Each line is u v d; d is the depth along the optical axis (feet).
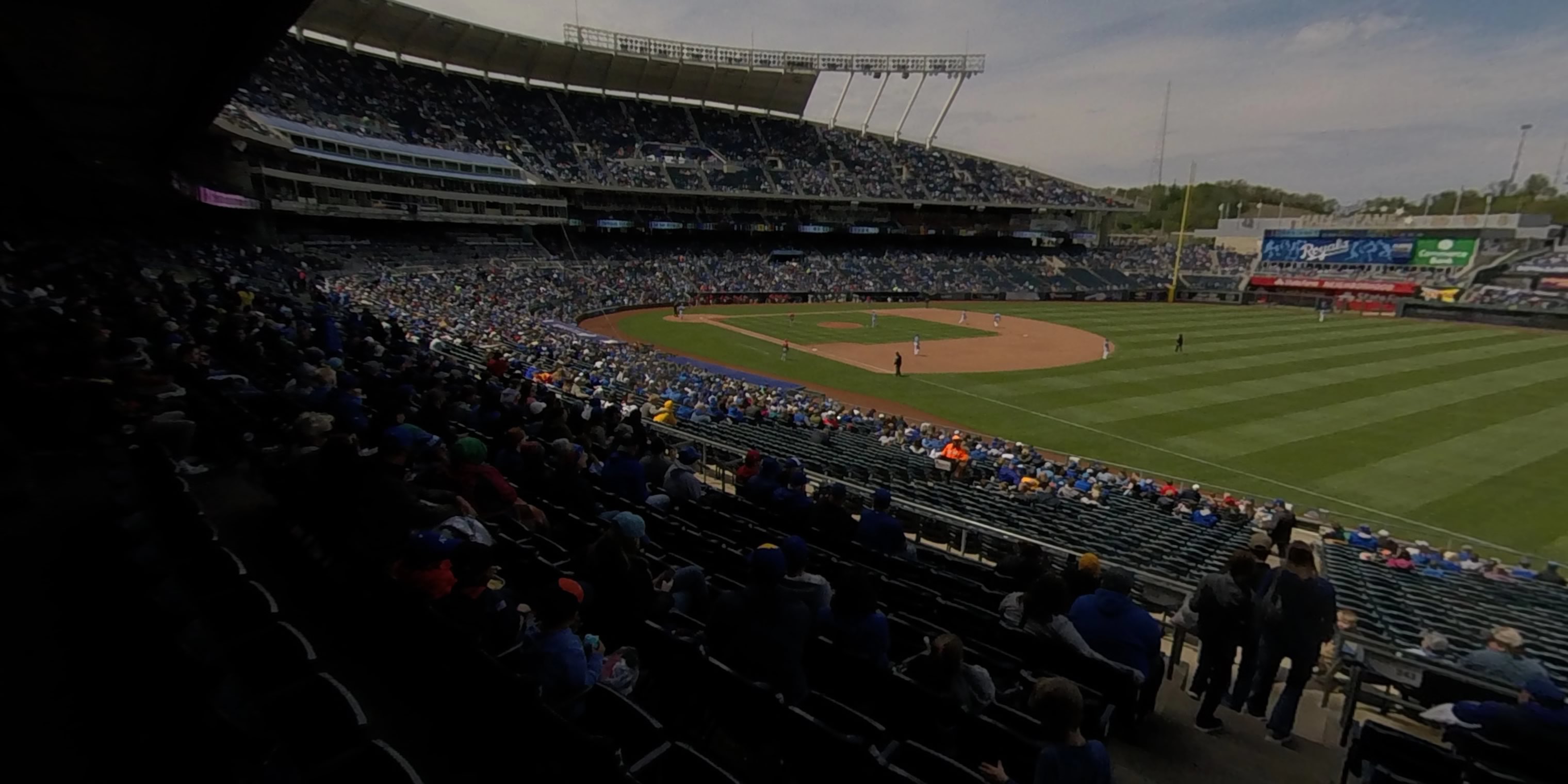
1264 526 58.85
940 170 346.13
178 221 150.71
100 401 31.76
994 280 311.06
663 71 296.51
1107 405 117.29
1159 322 231.71
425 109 242.58
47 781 13.02
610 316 221.05
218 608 17.97
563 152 269.23
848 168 327.26
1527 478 83.20
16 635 17.44
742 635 18.48
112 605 17.24
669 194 287.07
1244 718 24.56
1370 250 296.71
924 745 18.19
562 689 16.67
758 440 70.79
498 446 38.09
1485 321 242.17
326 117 197.47
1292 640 22.57
